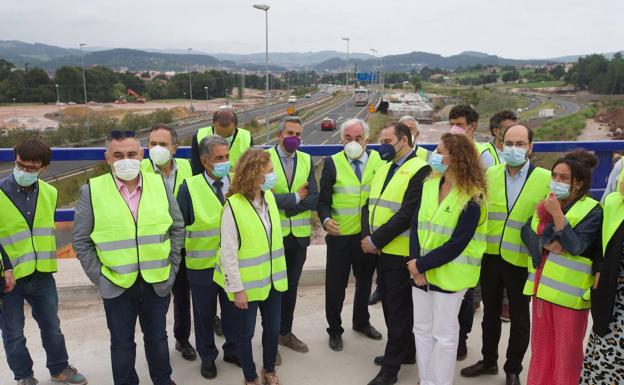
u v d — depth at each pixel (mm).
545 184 3213
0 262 3043
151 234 2971
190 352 3730
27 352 3260
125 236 2914
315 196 3754
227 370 3590
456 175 2928
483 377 3482
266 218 3217
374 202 3457
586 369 2811
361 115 65250
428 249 3018
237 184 3068
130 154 2932
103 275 2900
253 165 3041
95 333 4062
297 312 4465
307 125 54188
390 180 3387
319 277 4992
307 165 3826
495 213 3305
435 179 3146
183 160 4098
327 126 47875
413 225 3172
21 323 3242
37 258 3215
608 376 2676
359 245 3801
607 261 2576
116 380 3018
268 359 3289
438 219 2986
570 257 2816
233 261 3035
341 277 3781
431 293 3096
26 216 3178
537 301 2980
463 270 2986
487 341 3438
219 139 3365
